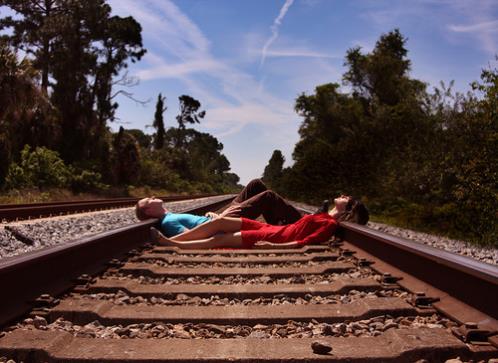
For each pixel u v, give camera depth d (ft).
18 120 82.48
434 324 9.09
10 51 70.13
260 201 22.71
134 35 140.36
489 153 38.32
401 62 144.05
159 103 221.87
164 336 8.58
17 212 36.76
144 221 21.22
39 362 7.09
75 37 123.44
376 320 9.31
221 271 14.34
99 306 9.76
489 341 7.77
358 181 71.10
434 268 11.88
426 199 50.11
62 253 12.12
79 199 84.79
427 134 56.24
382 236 16.26
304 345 7.65
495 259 25.21
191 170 217.56
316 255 17.37
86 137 120.47
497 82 39.17
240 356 7.11
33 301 9.88
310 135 164.45
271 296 11.58
